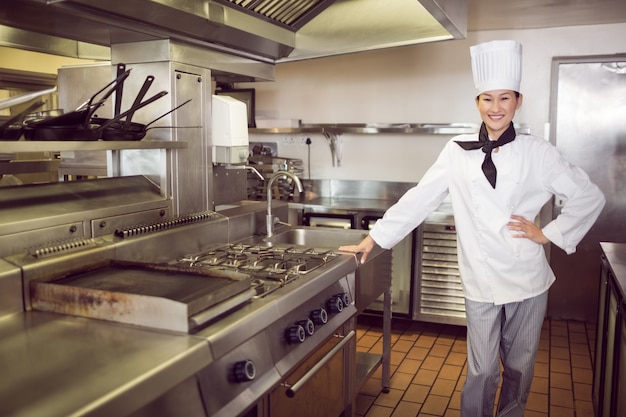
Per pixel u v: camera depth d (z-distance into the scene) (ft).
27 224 6.48
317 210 15.99
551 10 13.58
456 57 16.70
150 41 8.98
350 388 8.89
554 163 7.64
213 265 7.79
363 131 16.48
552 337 14.93
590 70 15.64
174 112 9.07
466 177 7.84
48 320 5.65
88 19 7.48
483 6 13.19
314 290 7.18
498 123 7.45
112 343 5.01
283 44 10.66
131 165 9.20
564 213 7.75
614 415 8.02
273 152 19.06
